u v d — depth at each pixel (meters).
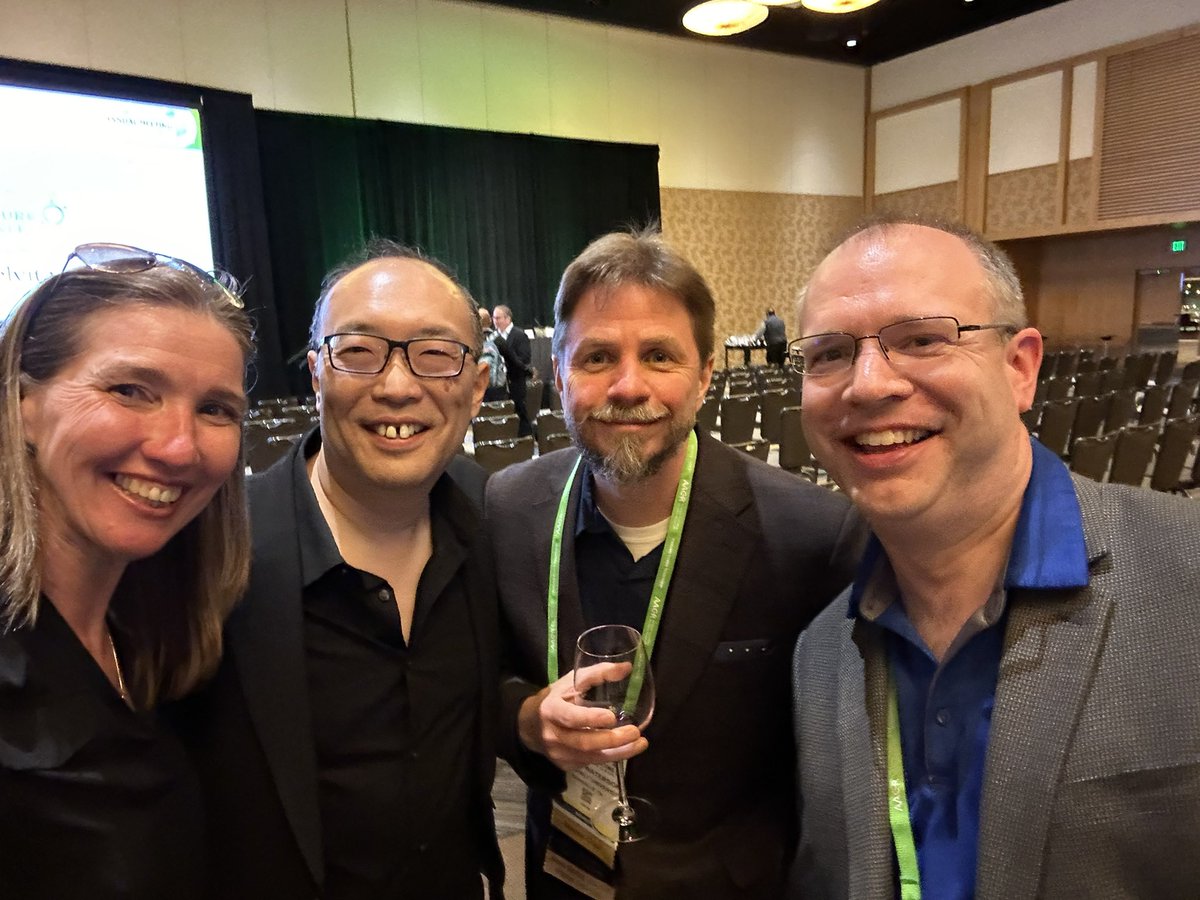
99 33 8.95
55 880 0.81
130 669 0.97
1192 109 11.00
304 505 1.19
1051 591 0.88
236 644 1.10
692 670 1.32
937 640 0.99
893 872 0.97
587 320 1.31
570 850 1.35
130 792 0.87
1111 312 13.06
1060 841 0.82
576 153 12.42
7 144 7.95
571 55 12.18
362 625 1.18
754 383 8.43
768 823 1.38
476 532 1.34
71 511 0.83
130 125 8.72
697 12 9.38
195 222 9.31
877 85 14.87
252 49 9.91
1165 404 6.36
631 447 1.29
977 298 0.89
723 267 14.00
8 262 8.02
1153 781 0.79
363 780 1.17
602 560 1.41
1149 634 0.82
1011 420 0.92
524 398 8.35
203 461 0.88
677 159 13.34
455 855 1.26
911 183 14.52
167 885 0.90
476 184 11.68
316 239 10.64
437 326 1.18
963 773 0.93
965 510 0.91
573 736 1.15
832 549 1.37
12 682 0.80
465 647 1.28
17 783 0.79
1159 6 11.22
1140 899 0.80
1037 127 12.66
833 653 1.12
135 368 0.82
